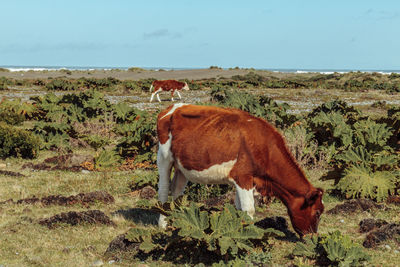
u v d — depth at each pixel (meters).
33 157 14.30
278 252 6.72
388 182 9.67
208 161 6.82
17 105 22.48
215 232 6.20
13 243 7.07
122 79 72.69
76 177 11.74
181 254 6.51
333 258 5.93
